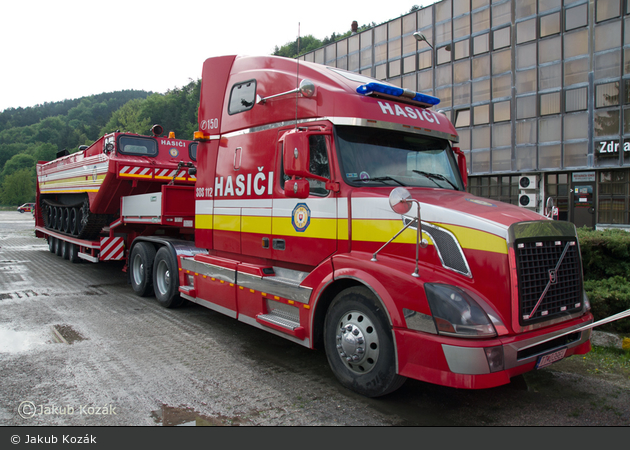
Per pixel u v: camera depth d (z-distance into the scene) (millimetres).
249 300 4867
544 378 4148
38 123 185750
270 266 4812
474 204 3711
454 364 2994
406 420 3330
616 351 4723
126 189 8969
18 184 109312
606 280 5645
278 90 4758
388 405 3570
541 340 3234
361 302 3629
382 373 3461
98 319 6086
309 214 4246
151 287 7395
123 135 9141
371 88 4223
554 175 20391
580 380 4102
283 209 4547
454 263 3316
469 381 2959
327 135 4066
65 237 11758
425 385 4000
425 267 3396
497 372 3004
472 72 22500
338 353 3838
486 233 3215
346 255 3805
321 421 3287
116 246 8750
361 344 3604
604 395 3801
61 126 177375
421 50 24578
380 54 26719
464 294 3139
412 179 4262
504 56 21281
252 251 4957
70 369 4230
